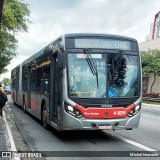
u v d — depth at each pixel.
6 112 20.66
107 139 10.86
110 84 10.10
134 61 10.58
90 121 9.74
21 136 11.40
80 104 9.79
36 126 14.02
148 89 49.84
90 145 9.80
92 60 10.16
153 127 14.27
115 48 10.44
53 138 11.04
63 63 9.93
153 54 44.19
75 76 9.97
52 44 11.79
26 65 19.23
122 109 10.05
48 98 12.09
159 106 33.69
